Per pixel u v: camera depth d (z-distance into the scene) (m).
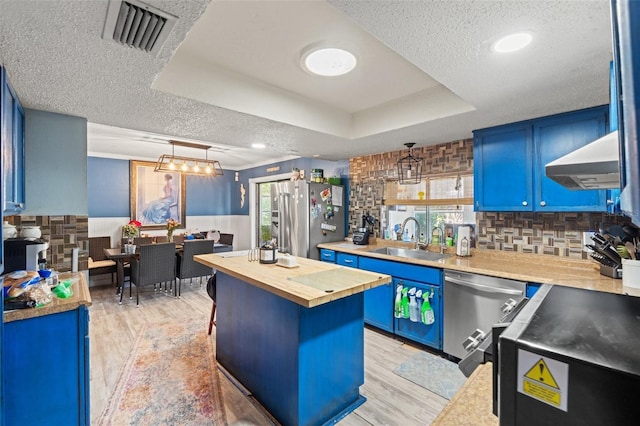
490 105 2.09
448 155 3.22
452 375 2.33
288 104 2.50
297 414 1.72
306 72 2.15
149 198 5.89
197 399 2.05
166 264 4.24
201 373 2.37
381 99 2.66
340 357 1.93
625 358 0.42
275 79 2.27
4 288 1.54
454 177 3.21
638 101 0.36
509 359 0.49
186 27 1.21
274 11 1.51
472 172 3.04
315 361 1.79
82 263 2.36
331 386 1.88
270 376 1.93
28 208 2.16
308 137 2.97
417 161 3.49
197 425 1.80
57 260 2.26
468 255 2.97
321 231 4.06
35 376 1.55
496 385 0.62
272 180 6.09
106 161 5.45
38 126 2.18
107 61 1.47
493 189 2.60
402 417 1.88
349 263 3.49
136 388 2.16
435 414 1.91
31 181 2.16
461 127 2.63
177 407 1.96
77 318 1.67
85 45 1.32
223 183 7.00
